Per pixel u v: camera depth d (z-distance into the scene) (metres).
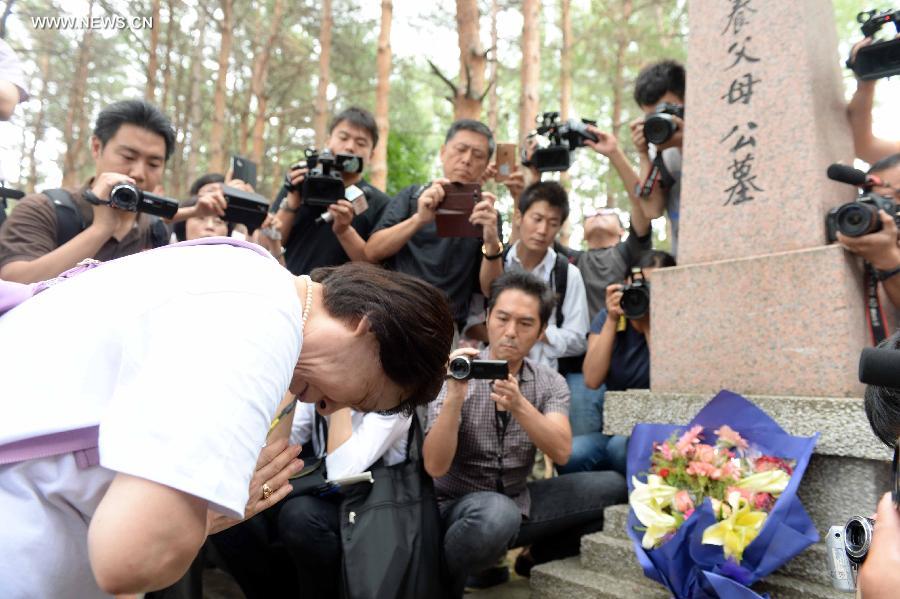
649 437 2.46
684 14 10.74
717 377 2.56
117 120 2.59
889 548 0.91
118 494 0.79
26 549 0.91
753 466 2.09
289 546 2.26
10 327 0.98
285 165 18.30
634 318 2.91
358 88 13.98
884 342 1.00
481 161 3.42
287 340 0.96
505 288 2.59
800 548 1.89
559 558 2.81
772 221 2.52
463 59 6.09
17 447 0.90
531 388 2.63
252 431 0.87
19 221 2.44
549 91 13.35
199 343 0.86
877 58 2.48
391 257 3.38
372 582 2.02
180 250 1.04
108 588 0.77
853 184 2.33
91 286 0.99
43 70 14.35
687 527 1.98
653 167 3.16
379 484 2.19
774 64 2.57
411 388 1.22
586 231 4.33
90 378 0.92
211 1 12.27
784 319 2.40
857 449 2.05
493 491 2.51
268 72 13.48
